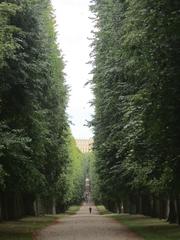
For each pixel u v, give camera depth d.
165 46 19.58
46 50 34.75
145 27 20.27
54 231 33.03
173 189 25.14
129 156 28.52
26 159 28.88
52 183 47.56
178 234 26.98
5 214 43.94
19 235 28.58
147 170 26.70
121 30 32.53
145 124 21.19
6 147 25.17
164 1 19.58
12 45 20.61
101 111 42.19
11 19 27.77
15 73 27.44
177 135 20.95
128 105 28.66
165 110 20.28
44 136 34.53
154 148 23.22
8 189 32.72
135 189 42.97
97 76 42.16
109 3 37.16
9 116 29.27
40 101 34.72
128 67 26.47
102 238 26.17
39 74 29.92
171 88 20.00
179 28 19.14
